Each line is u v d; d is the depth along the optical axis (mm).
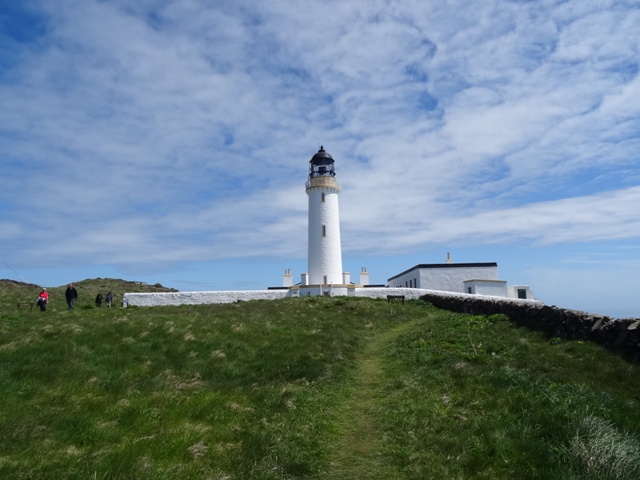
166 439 8422
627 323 12734
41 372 12453
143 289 57281
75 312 27188
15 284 46688
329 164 55625
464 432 8641
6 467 6961
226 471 7570
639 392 9930
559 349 14273
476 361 13570
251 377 13523
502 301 23141
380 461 8180
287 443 8664
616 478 6594
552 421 8430
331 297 40250
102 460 7352
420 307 34188
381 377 13852
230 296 46344
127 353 15094
